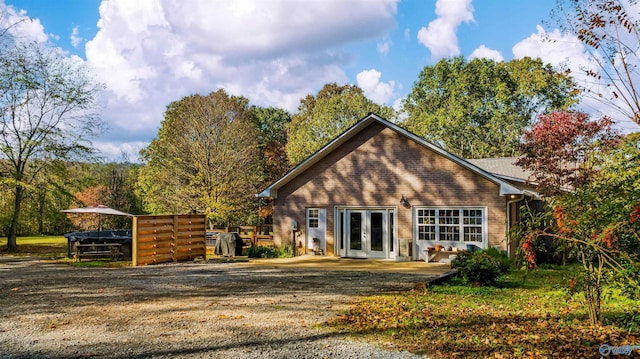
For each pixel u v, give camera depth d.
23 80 25.03
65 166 27.27
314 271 14.92
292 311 8.25
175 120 35.12
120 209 35.38
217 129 31.80
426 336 6.43
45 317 7.74
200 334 6.57
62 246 27.94
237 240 21.05
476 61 40.00
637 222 5.95
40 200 26.84
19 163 25.72
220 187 30.91
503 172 24.22
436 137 41.50
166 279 12.85
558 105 35.44
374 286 11.53
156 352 5.71
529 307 8.66
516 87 38.34
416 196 18.94
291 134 43.72
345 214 20.30
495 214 17.56
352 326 7.04
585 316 7.57
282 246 20.94
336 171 20.48
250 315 7.89
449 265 16.98
